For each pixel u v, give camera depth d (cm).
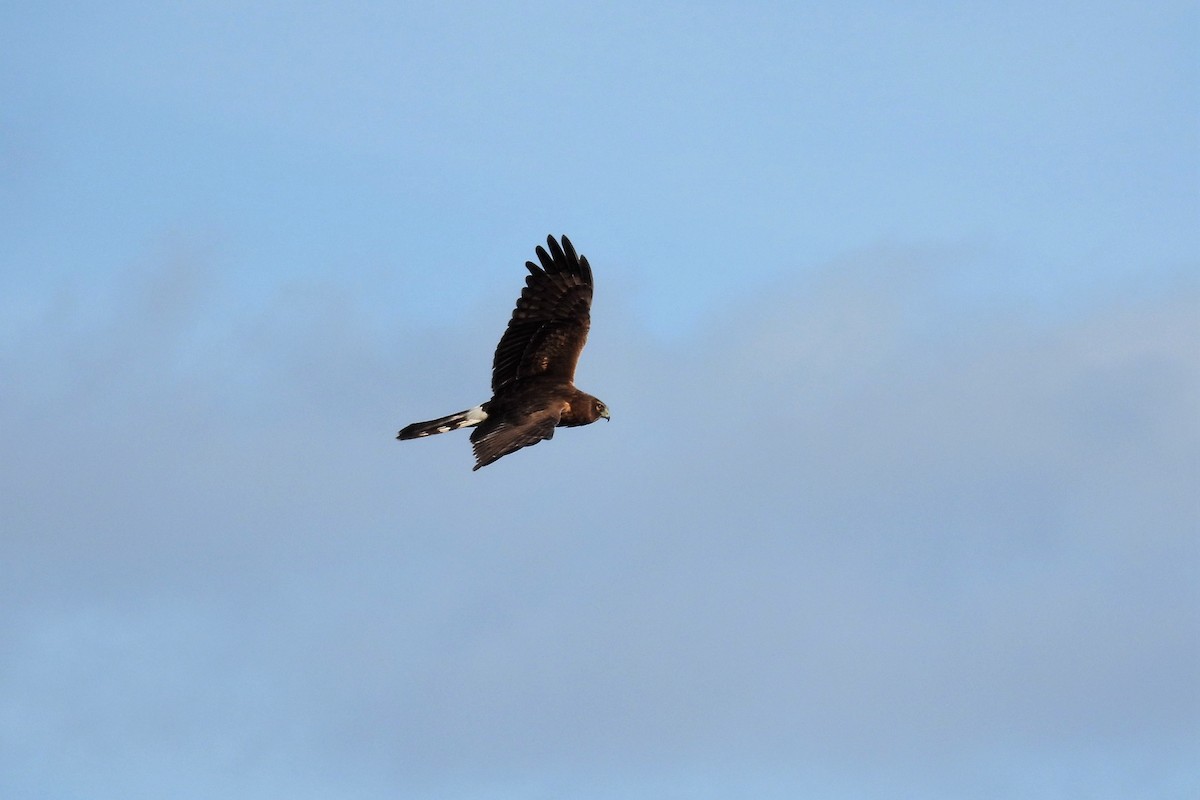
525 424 3647
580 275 3762
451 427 3744
